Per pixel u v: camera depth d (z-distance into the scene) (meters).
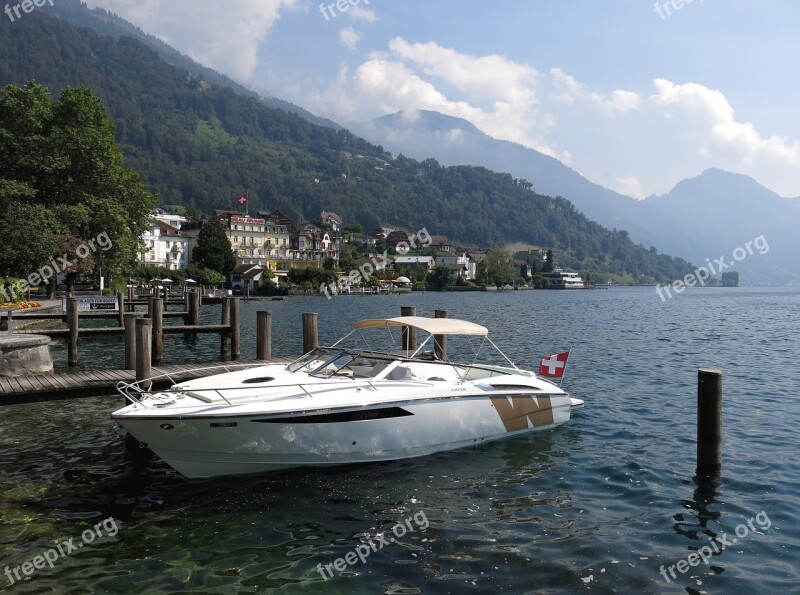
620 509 8.10
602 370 19.94
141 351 12.88
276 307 64.56
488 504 8.25
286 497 8.46
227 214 127.00
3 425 11.89
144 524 7.55
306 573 6.36
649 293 156.75
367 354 11.10
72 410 13.08
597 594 5.96
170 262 116.19
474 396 10.72
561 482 9.10
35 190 42.09
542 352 24.64
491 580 6.22
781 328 38.84
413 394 10.12
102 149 45.25
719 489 8.84
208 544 7.02
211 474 9.14
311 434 9.25
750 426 12.60
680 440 11.38
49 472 9.34
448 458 10.19
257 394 9.66
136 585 6.09
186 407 9.00
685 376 18.80
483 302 81.50
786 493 8.70
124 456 10.09
